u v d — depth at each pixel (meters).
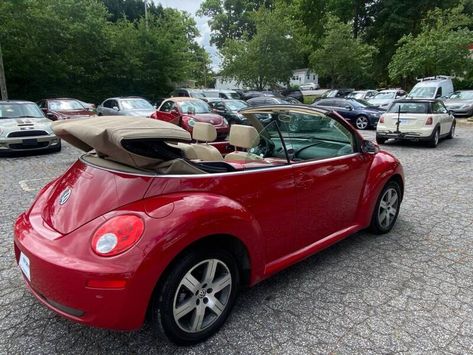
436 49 23.34
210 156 3.19
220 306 2.51
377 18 37.00
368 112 16.25
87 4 23.78
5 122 9.66
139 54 26.84
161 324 2.21
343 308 2.84
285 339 2.48
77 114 14.34
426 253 3.82
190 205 2.23
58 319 2.69
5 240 4.10
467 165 8.55
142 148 2.30
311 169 3.16
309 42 35.94
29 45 21.00
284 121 3.66
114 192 2.24
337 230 3.63
